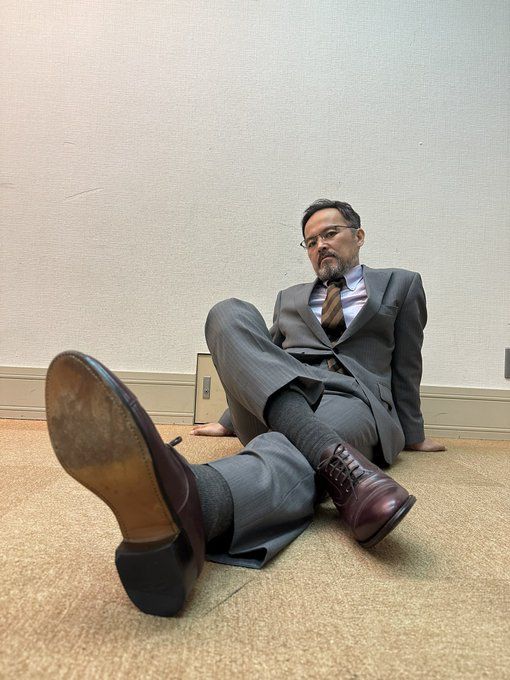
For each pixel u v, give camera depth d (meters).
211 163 1.79
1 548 0.54
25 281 1.73
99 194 1.77
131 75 1.80
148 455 0.37
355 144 1.80
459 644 0.38
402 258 1.77
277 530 0.58
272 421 0.67
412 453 1.28
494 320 1.76
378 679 0.33
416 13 1.86
